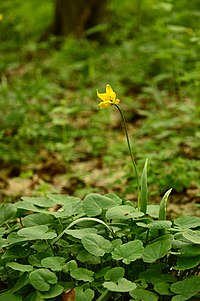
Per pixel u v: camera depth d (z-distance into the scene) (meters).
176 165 6.52
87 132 8.90
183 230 3.78
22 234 3.78
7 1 17.00
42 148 8.51
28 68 12.55
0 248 3.92
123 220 4.09
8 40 16.27
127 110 9.85
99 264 3.95
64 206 4.16
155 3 14.27
